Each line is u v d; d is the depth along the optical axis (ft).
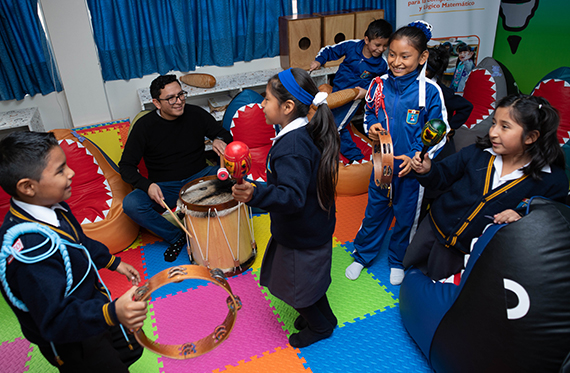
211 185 7.88
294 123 4.55
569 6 9.78
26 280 3.32
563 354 4.14
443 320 5.06
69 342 3.52
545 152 4.78
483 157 5.41
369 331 6.30
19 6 9.30
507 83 10.57
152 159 8.59
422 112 6.36
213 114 11.27
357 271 7.48
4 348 6.31
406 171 5.72
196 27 11.30
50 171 3.53
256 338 6.28
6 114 9.94
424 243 6.02
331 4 12.25
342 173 9.64
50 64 10.15
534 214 4.42
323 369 5.71
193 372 5.75
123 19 10.29
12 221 3.56
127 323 3.28
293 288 5.25
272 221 5.18
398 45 6.04
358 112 11.54
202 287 7.43
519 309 4.26
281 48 12.14
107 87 11.00
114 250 8.34
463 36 11.71
